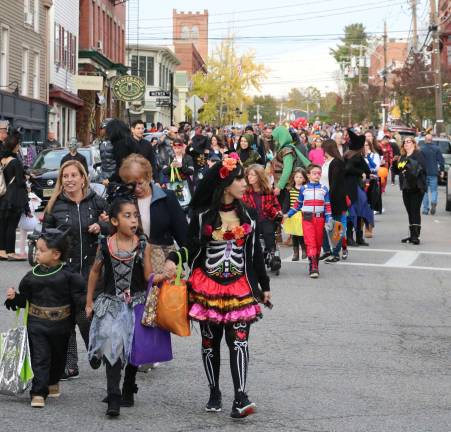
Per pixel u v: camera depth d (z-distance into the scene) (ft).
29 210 62.85
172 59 362.74
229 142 117.60
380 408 28.73
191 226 27.68
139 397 29.91
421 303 48.42
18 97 152.15
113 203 27.94
